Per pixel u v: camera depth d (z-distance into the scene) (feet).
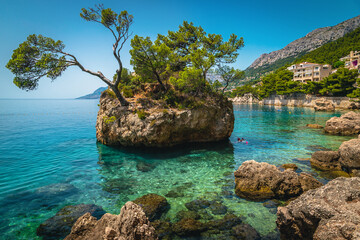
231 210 33.12
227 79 88.12
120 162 59.16
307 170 49.57
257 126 123.13
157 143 70.54
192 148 73.67
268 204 34.86
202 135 79.92
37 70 65.67
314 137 88.53
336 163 49.93
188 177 47.80
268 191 38.22
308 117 160.25
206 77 89.04
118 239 22.29
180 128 72.95
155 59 78.74
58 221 29.89
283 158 60.64
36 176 48.26
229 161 59.36
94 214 32.12
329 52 454.40
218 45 96.78
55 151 70.90
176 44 107.14
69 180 46.16
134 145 72.74
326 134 94.22
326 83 238.07
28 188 41.60
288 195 36.96
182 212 32.55
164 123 68.28
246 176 41.37
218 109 80.28
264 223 29.60
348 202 21.77
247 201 35.99
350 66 287.69
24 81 65.16
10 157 63.36
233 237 26.66
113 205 35.06
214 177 47.67
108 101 80.23
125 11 68.74
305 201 24.20
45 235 27.07
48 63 65.67
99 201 36.47
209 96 82.38
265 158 61.21
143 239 22.82
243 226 28.86
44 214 32.07
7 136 97.09
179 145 76.48
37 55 66.18
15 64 62.39
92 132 108.88
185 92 80.23
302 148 71.67
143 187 42.52
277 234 27.14
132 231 22.72
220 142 82.58
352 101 207.00
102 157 64.03
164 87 84.23
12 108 320.50
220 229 28.30
